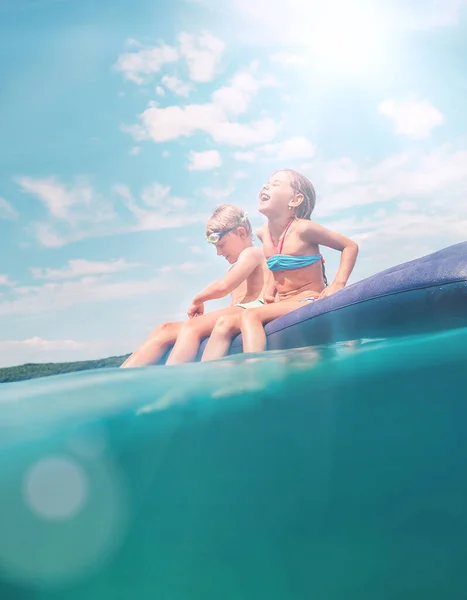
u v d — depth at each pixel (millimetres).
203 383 1686
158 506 1101
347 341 2383
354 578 969
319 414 1372
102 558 1003
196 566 1001
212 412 1420
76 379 2031
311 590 974
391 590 971
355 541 1035
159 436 1316
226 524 1060
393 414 1355
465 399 1388
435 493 1135
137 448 1267
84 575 969
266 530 1051
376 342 2082
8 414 1521
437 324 2115
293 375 1670
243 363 2008
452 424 1321
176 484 1149
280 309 3275
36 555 1000
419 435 1287
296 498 1116
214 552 1015
